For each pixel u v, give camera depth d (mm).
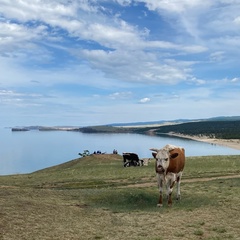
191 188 23922
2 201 15711
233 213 15266
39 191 20297
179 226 13109
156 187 25047
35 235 11336
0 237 10789
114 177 37125
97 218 14414
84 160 71250
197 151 171250
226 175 34781
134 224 13438
